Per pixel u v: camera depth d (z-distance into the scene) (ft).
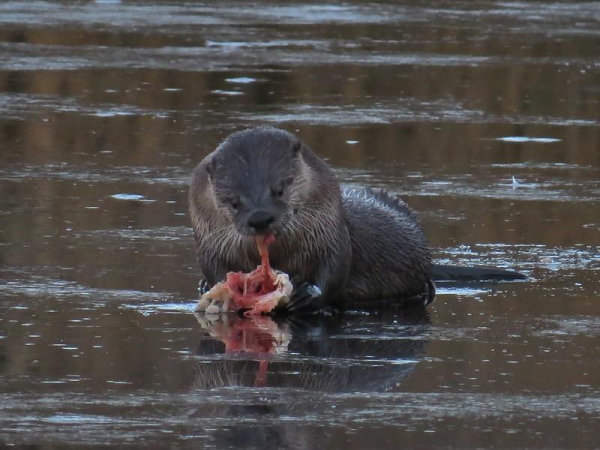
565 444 23.65
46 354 29.48
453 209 48.08
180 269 38.81
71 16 98.43
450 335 32.42
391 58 85.10
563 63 85.66
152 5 107.96
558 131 64.80
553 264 40.78
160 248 41.27
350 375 28.27
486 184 52.75
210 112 66.28
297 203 34.73
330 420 24.82
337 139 60.75
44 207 46.52
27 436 23.58
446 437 23.90
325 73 78.54
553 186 52.65
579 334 32.35
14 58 79.82
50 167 53.72
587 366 29.17
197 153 57.31
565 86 77.51
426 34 96.78
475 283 39.01
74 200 47.80
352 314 35.76
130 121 63.82
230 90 72.38
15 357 29.12
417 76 79.00
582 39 96.02
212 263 36.01
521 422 24.90
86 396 26.18
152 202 47.91
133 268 38.65
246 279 34.73
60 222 44.34
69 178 51.65
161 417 24.84
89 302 34.73
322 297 35.65
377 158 57.26
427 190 51.19
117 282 36.99
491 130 64.59
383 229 38.63
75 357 29.27
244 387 27.14
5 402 25.68
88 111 65.92
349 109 68.28
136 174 52.80
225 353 30.17
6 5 103.40
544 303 35.91
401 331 33.09
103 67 77.87
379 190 41.29
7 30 90.27
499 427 24.54
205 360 29.43
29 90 70.85
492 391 27.04
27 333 31.35
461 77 79.30
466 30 99.55
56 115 64.80
